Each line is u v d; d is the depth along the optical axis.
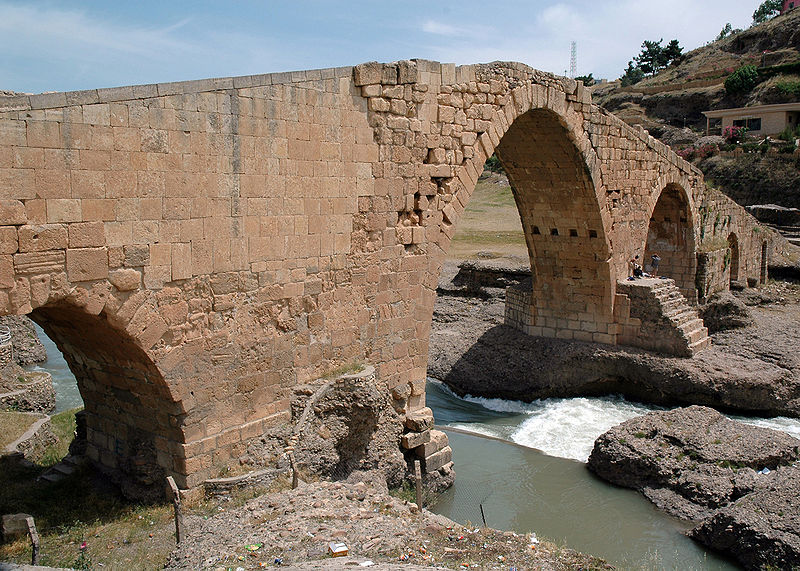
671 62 119.25
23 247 10.84
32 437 18.39
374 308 17.42
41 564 11.27
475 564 10.60
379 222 17.22
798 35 90.69
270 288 14.90
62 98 11.11
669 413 21.22
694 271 34.41
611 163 27.56
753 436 19.31
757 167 62.69
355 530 11.25
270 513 11.96
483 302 37.44
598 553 15.61
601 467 20.03
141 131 12.22
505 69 20.75
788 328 30.89
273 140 14.52
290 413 15.60
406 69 17.31
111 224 11.96
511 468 20.89
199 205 13.31
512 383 28.19
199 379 13.75
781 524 14.51
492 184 80.62
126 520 13.18
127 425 14.67
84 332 13.20
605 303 28.48
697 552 15.49
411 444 17.97
